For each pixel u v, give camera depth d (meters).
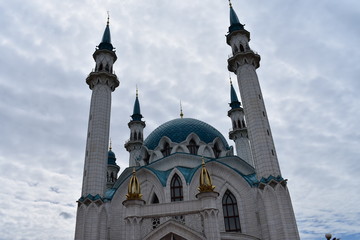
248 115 50.97
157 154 57.53
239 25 60.59
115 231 46.22
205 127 61.03
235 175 47.84
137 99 85.12
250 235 40.62
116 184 56.69
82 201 45.53
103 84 56.97
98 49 61.38
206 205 31.19
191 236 31.97
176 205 32.47
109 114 55.69
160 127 63.31
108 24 67.06
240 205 45.69
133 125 79.00
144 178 50.22
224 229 44.66
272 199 42.47
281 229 40.06
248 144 70.25
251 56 55.53
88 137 52.53
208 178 32.69
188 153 52.31
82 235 42.94
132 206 32.56
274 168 45.31
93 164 48.84
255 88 52.69
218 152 60.03
